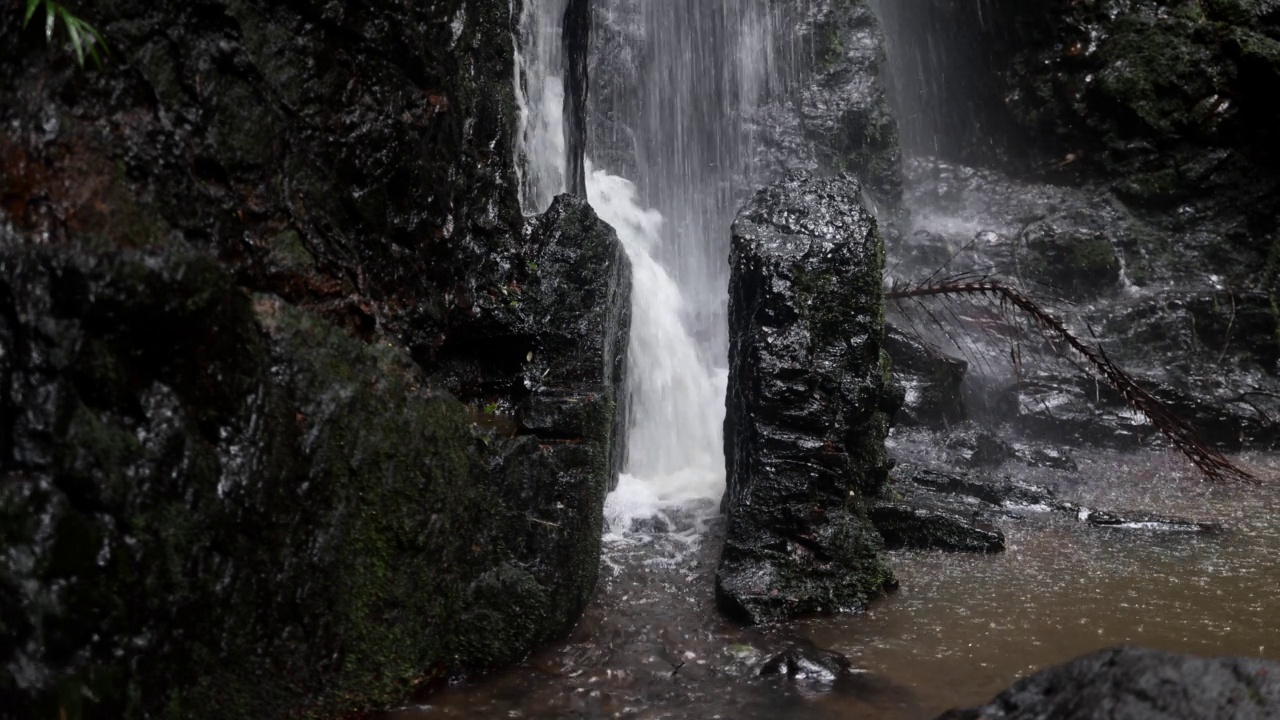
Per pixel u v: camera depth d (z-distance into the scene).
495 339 5.35
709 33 10.96
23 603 2.85
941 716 3.19
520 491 4.53
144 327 3.14
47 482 2.93
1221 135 11.96
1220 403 9.80
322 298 4.14
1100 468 8.86
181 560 3.21
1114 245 11.67
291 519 3.56
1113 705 2.88
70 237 3.12
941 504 6.97
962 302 10.23
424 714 3.93
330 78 4.28
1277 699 2.71
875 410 6.40
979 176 12.72
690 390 8.09
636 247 8.84
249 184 3.91
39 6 3.26
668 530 6.27
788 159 11.02
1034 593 5.59
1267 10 11.94
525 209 6.84
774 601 5.11
